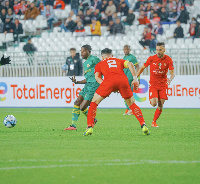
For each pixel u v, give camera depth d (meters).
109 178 18.33
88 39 85.69
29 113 55.28
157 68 37.03
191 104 60.19
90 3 92.38
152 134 32.91
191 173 19.27
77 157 23.02
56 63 63.94
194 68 60.84
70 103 62.50
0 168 20.33
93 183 17.48
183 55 60.94
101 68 31.11
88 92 35.12
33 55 64.62
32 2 96.94
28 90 64.12
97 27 86.75
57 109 61.56
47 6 94.94
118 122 43.16
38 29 94.69
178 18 86.31
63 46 85.25
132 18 87.69
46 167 20.50
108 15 88.56
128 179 18.16
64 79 62.50
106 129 36.50
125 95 31.20
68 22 89.56
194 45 80.06
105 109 61.75
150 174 19.08
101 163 21.41
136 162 21.62
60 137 31.23
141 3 90.38
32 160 22.23
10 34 92.56
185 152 24.58
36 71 64.62
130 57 50.88
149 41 79.88
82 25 88.19
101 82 30.95
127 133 33.53
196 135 32.38
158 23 86.75
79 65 62.09
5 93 65.06
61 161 21.92
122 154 23.92
